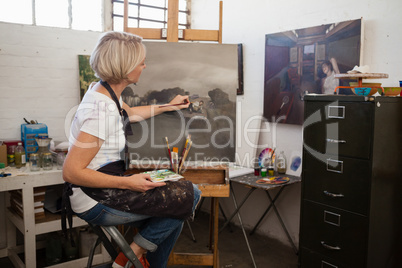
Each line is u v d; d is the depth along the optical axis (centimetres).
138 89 249
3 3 338
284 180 325
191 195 193
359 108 236
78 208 180
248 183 318
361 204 240
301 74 330
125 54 178
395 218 255
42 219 310
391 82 279
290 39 337
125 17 261
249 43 386
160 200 184
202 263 286
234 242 377
